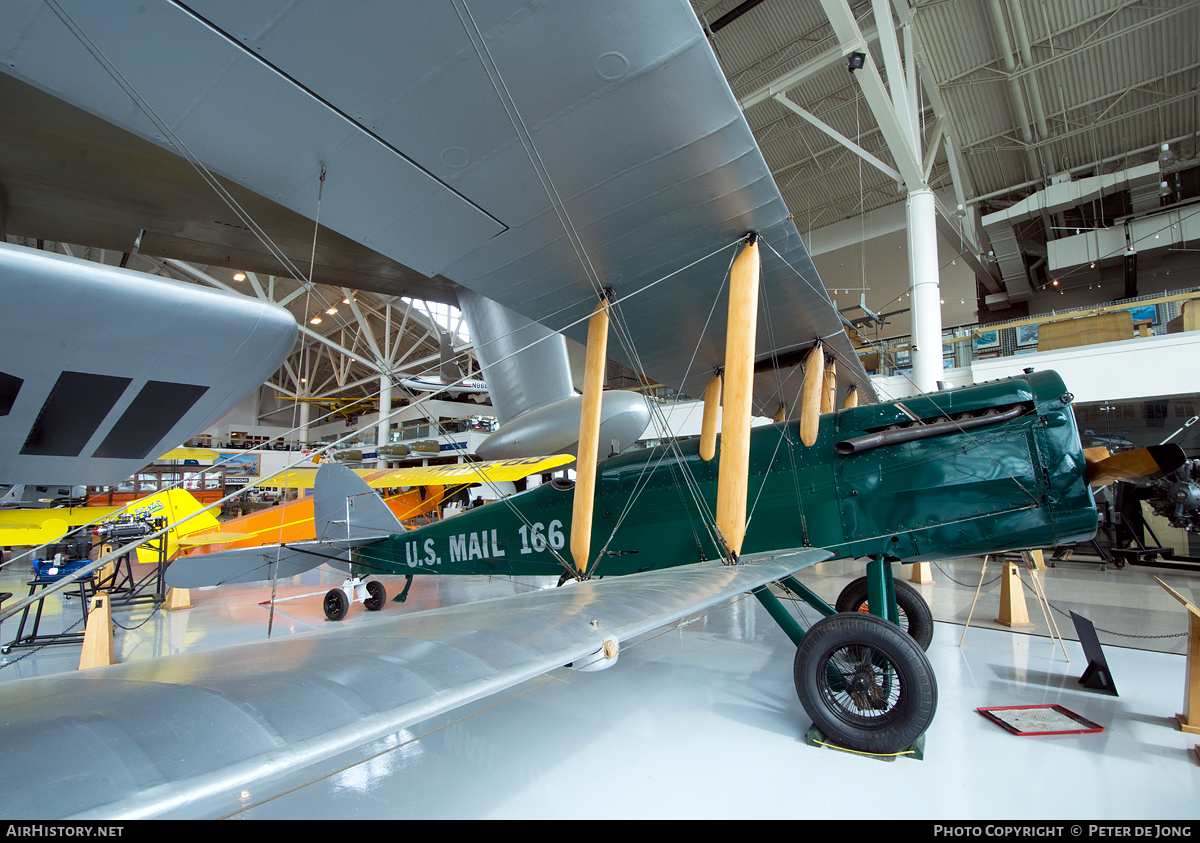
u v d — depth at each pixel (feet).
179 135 5.57
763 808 6.17
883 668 7.66
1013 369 29.19
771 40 34.40
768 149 43.11
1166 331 26.84
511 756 7.70
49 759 2.07
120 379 4.81
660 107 5.62
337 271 17.90
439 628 4.46
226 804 6.51
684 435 35.60
